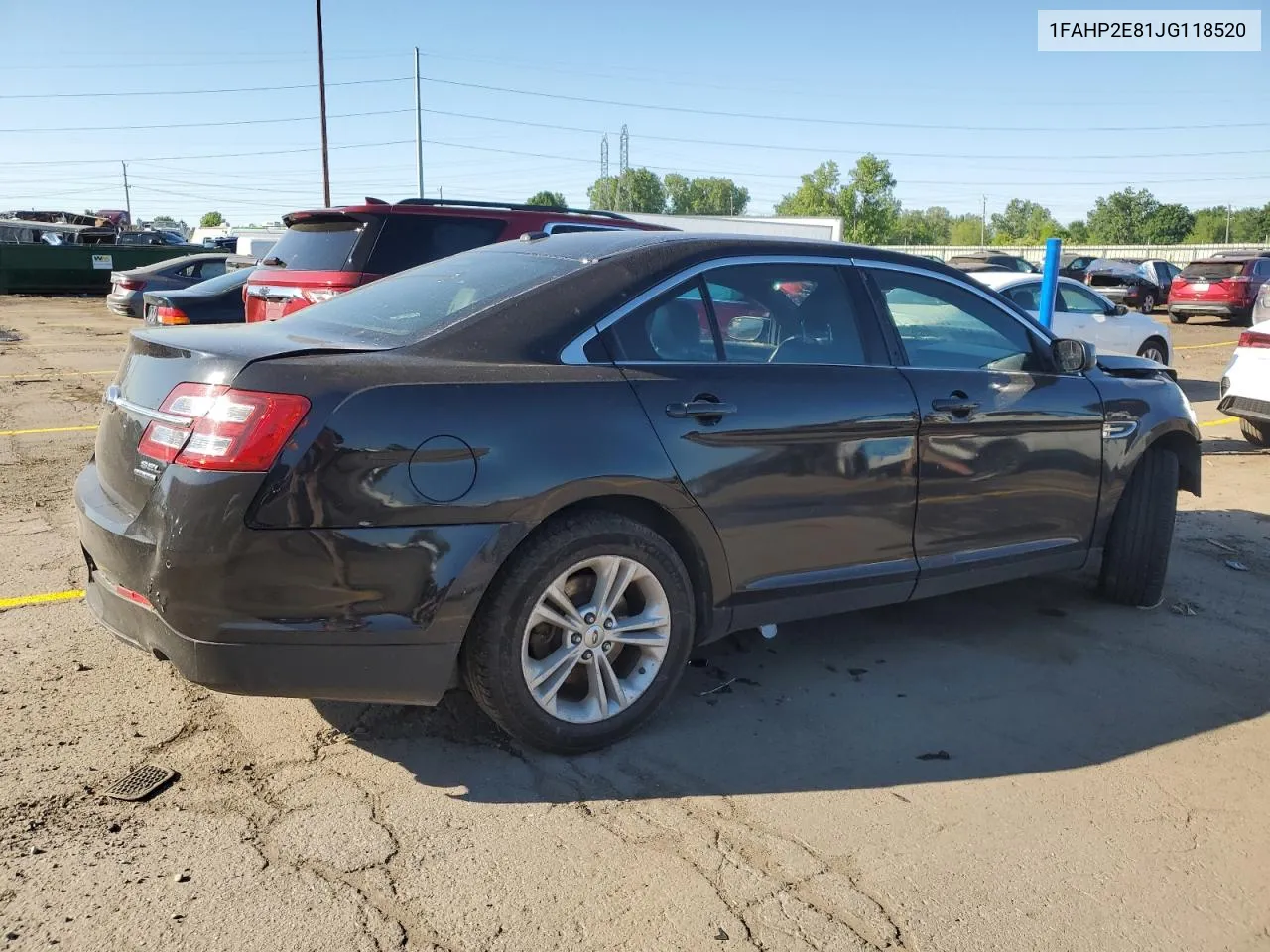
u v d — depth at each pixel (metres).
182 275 20.36
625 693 3.40
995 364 4.39
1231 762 3.49
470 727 3.52
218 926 2.46
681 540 3.48
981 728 3.68
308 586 2.82
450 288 3.63
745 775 3.28
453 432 2.95
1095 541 4.79
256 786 3.09
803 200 87.25
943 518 4.09
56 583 4.84
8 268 29.06
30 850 2.72
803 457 3.63
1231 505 7.23
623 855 2.82
